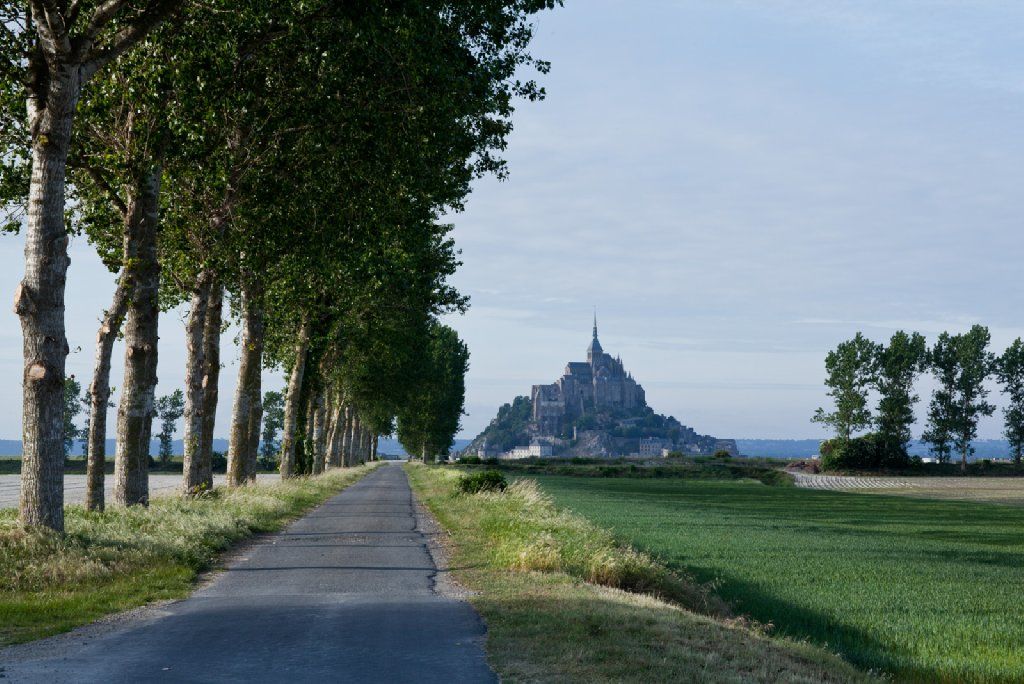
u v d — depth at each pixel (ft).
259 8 62.28
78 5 53.67
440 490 152.97
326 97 71.97
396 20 65.46
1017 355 490.90
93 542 53.67
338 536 78.23
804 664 36.52
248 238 87.10
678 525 127.44
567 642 32.30
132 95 65.46
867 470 464.24
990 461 489.26
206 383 100.73
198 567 55.88
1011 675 42.52
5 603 39.24
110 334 71.97
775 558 86.74
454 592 46.47
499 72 77.36
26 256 54.08
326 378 213.66
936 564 86.07
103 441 71.15
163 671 27.09
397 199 87.15
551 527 74.43
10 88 58.59
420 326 190.90
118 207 74.08
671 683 27.22
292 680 26.03
